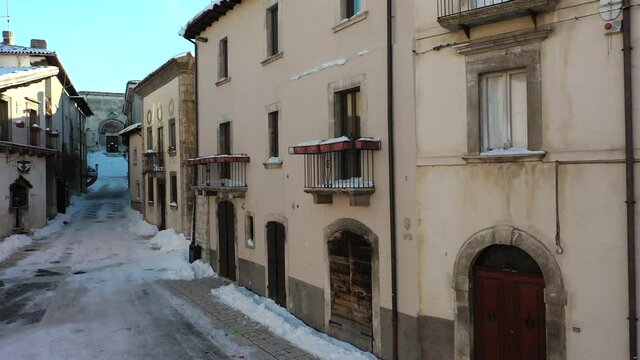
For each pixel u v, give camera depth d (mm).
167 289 14516
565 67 6547
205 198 17594
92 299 13320
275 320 11125
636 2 6016
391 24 8484
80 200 41156
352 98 9898
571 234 6516
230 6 14703
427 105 7883
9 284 15086
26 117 24484
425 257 7984
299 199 11391
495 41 7055
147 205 29547
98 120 65375
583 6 6383
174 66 22094
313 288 10914
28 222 24562
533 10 6574
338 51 9945
